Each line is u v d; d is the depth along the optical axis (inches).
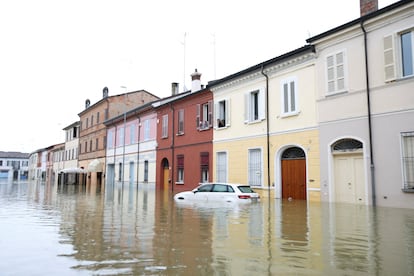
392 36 521.7
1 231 320.5
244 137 796.0
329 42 613.0
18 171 3971.5
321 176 617.3
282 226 340.5
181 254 227.1
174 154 1062.4
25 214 459.2
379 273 184.7
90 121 1786.4
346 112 580.7
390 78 519.8
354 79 572.1
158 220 389.1
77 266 200.1
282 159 713.0
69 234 303.0
